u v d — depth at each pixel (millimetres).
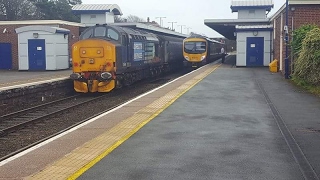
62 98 21391
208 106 14078
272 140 9156
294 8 24359
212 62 46188
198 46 40156
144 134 9781
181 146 8625
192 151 8219
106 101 19500
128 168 7125
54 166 7242
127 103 14867
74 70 21391
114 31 22172
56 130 13180
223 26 43031
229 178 6586
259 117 12008
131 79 24750
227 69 32375
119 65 21656
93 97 21406
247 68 33562
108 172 6914
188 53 40219
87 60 21141
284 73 24859
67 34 36156
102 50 20938
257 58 35094
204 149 8367
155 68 31141
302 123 11117
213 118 11867
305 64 19062
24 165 7309
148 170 7008
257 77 25062
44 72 31984
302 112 12859
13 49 37062
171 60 37188
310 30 20953
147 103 14828
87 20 45562
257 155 7914
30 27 34125
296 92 17875
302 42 20328
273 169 7047
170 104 14555
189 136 9562
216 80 23219
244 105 14297
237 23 39781
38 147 8594
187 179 6543
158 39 31219
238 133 9875
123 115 12391
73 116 15578
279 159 7648
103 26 22344
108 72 20859
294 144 8797
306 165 7281
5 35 37062
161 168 7117
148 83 28312
